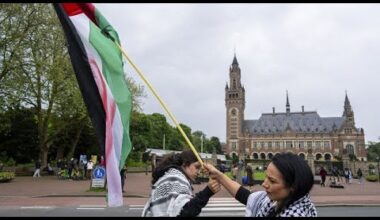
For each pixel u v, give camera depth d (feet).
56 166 151.53
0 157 159.53
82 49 13.23
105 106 12.67
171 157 11.53
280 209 8.09
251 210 9.52
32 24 114.42
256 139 509.35
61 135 167.43
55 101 130.41
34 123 166.20
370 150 487.61
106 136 12.32
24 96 119.34
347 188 102.22
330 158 477.77
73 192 73.51
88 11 13.88
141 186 96.37
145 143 250.57
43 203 57.88
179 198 9.86
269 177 8.36
